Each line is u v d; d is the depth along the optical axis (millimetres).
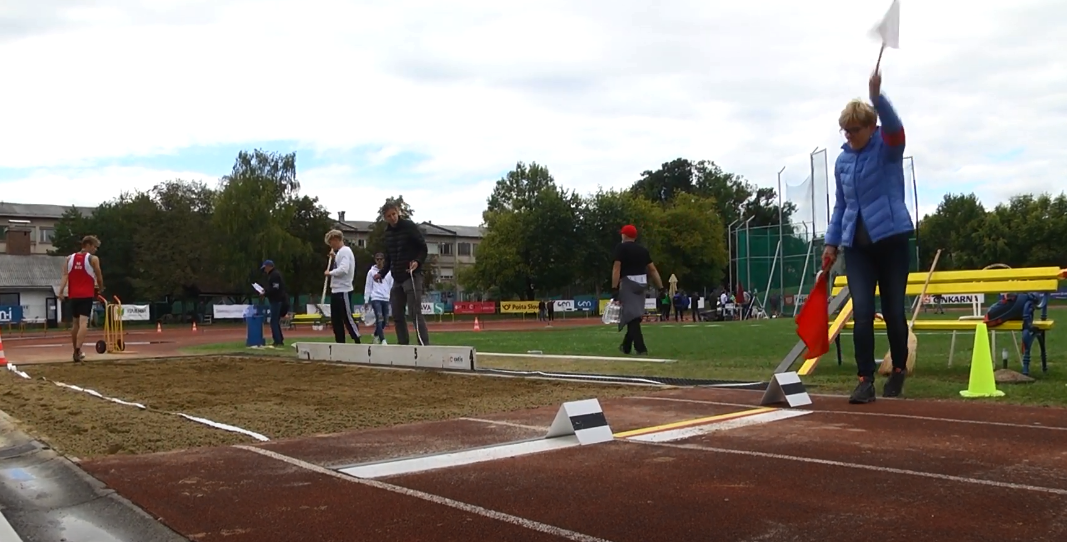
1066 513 2740
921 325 7898
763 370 8125
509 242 56906
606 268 56906
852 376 7348
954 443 3996
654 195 93000
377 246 67312
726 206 93062
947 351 10211
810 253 27891
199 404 6184
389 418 5301
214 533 2742
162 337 24688
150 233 56031
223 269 53219
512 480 3420
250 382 8000
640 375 7695
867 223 5703
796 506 2930
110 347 13586
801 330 6051
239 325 47812
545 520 2822
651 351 11438
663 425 4754
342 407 5918
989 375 5859
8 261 52625
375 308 13766
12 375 9000
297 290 61625
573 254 55344
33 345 18297
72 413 5555
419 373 8555
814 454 3818
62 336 28344
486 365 9328
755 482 3299
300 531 2746
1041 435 4148
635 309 10805
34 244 85250
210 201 60844
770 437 4293
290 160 61875
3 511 3164
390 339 17016
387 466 3730
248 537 2691
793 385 5562
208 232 55344
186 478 3529
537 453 3986
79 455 4066
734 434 4410
